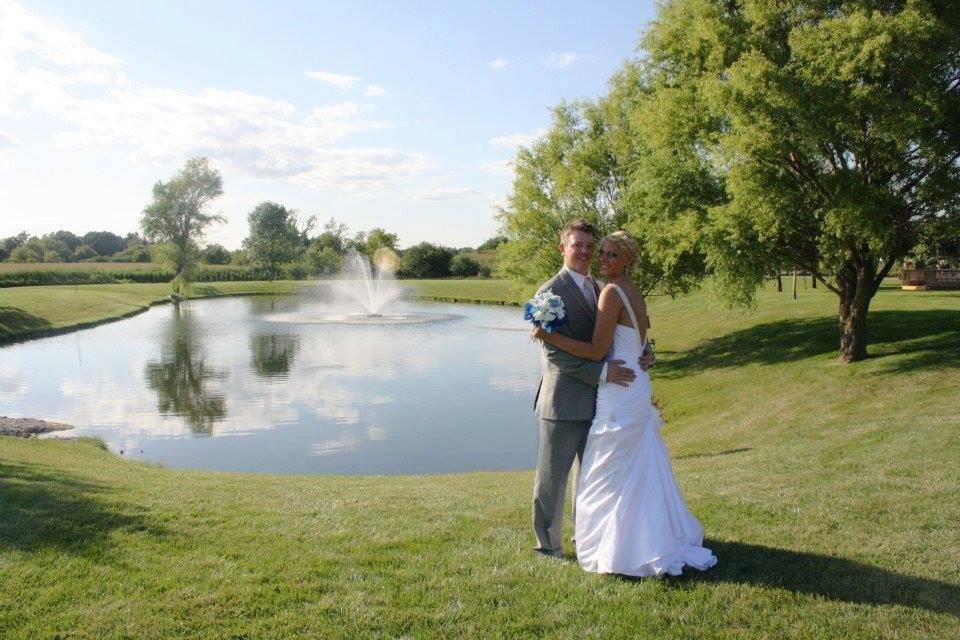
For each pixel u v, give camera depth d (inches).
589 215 986.1
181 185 2736.2
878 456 311.4
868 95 507.5
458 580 163.6
